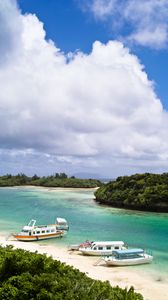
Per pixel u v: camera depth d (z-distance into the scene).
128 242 57.56
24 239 56.03
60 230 60.94
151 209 100.88
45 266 22.20
